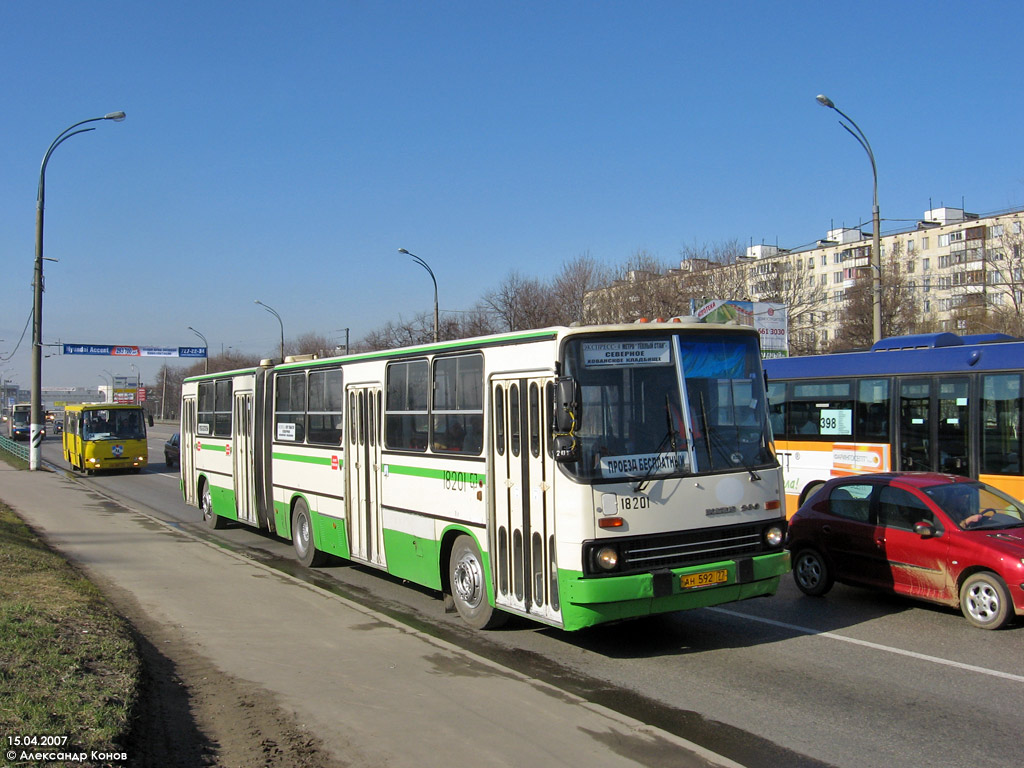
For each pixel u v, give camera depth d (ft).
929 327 151.53
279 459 45.37
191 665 23.25
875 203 71.87
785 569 25.75
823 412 48.78
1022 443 38.75
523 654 26.04
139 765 15.92
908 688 22.18
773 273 161.27
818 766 17.29
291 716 19.02
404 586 37.73
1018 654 25.16
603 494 23.40
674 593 23.67
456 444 29.27
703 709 20.81
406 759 16.47
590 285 152.87
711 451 25.23
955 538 28.96
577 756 16.52
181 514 68.18
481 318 160.35
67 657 21.25
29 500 72.49
